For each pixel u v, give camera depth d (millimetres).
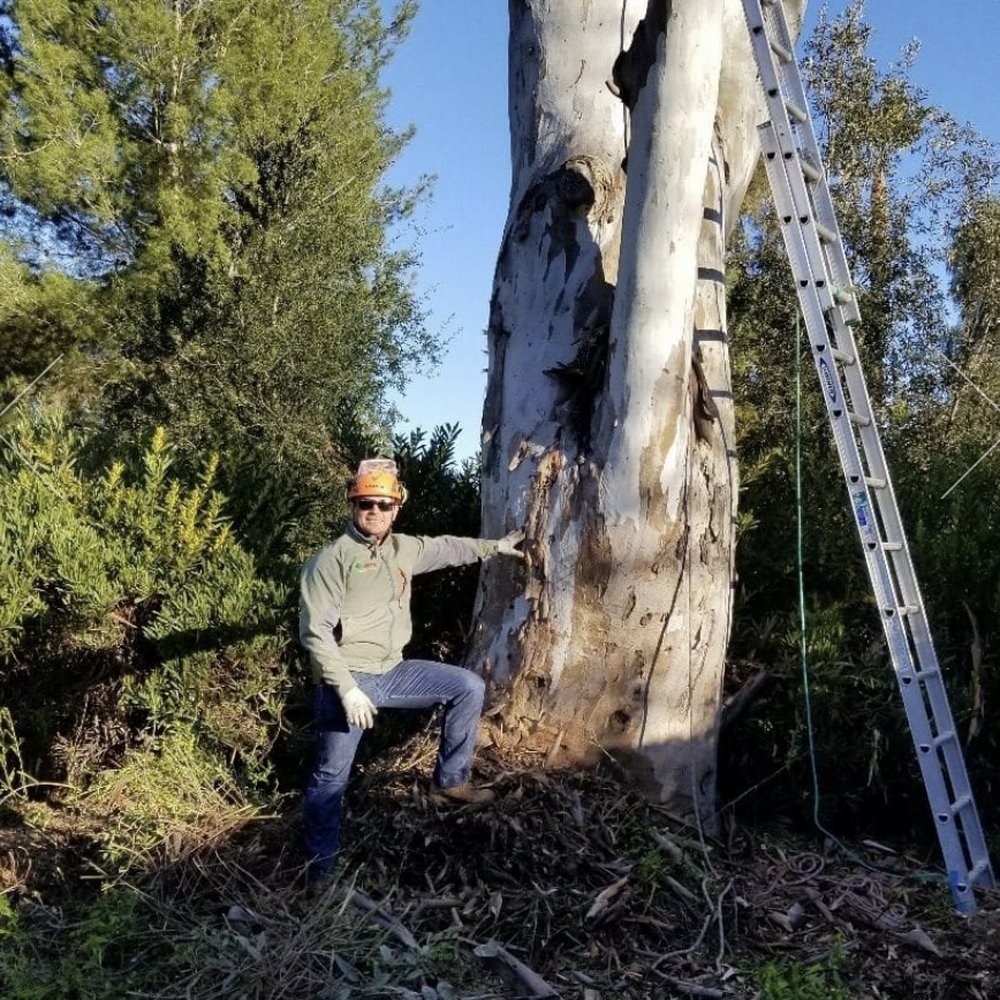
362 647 5277
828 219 6035
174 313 17922
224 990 4395
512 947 4848
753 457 13070
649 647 5793
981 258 15836
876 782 6445
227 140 18984
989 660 6750
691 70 5492
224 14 19281
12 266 18656
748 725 6574
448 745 5383
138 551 7051
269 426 15133
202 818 5719
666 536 5758
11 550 6895
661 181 5551
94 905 4965
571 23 6406
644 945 4977
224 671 6660
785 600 7469
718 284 6285
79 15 19281
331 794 5227
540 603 5875
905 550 5848
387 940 4781
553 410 6035
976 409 14773
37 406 8617
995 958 4992
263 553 7293
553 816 5422
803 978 4543
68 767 6832
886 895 5559
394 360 17625
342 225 17641
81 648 6996
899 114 15883
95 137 18531
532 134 6500
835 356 5785
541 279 6215
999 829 6477
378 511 5188
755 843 5980
